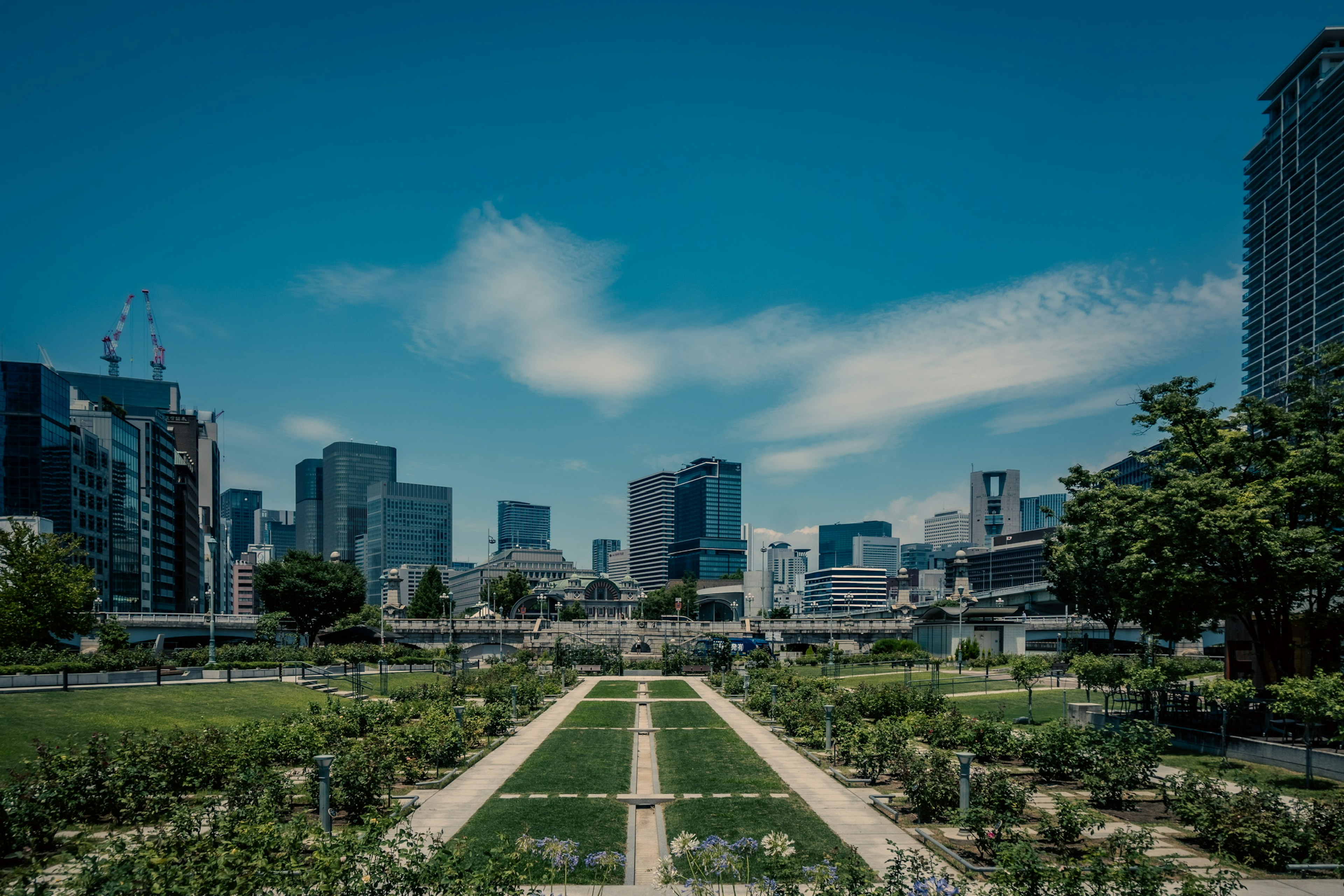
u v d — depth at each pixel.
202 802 23.34
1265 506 35.03
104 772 23.19
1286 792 25.38
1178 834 21.45
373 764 24.08
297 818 16.98
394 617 130.00
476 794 27.06
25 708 40.66
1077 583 72.06
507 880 14.62
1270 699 36.16
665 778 29.66
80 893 14.22
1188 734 34.66
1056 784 27.36
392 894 14.26
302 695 55.06
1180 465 41.34
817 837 21.73
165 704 45.66
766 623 129.25
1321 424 38.03
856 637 130.25
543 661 91.56
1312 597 37.78
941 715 38.22
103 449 134.00
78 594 65.31
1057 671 69.12
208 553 67.06
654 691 65.75
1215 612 37.59
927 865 16.20
